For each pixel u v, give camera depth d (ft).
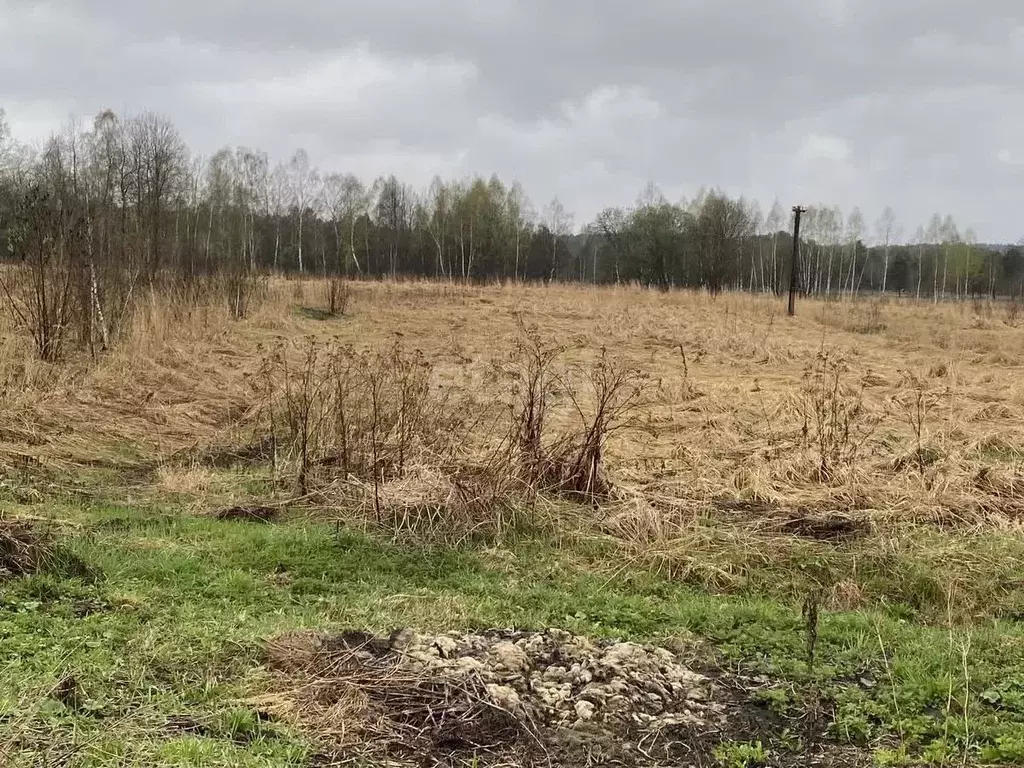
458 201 179.93
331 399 29.14
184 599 16.12
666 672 13.84
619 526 21.49
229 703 11.94
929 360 57.11
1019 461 28.58
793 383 44.78
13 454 25.08
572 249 276.41
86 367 36.86
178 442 29.43
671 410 36.63
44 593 15.46
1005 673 14.20
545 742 11.67
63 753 10.12
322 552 19.45
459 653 14.06
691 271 177.88
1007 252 220.84
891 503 23.68
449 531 20.93
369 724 11.80
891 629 16.16
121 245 49.93
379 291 100.78
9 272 46.93
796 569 19.85
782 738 12.19
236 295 63.00
